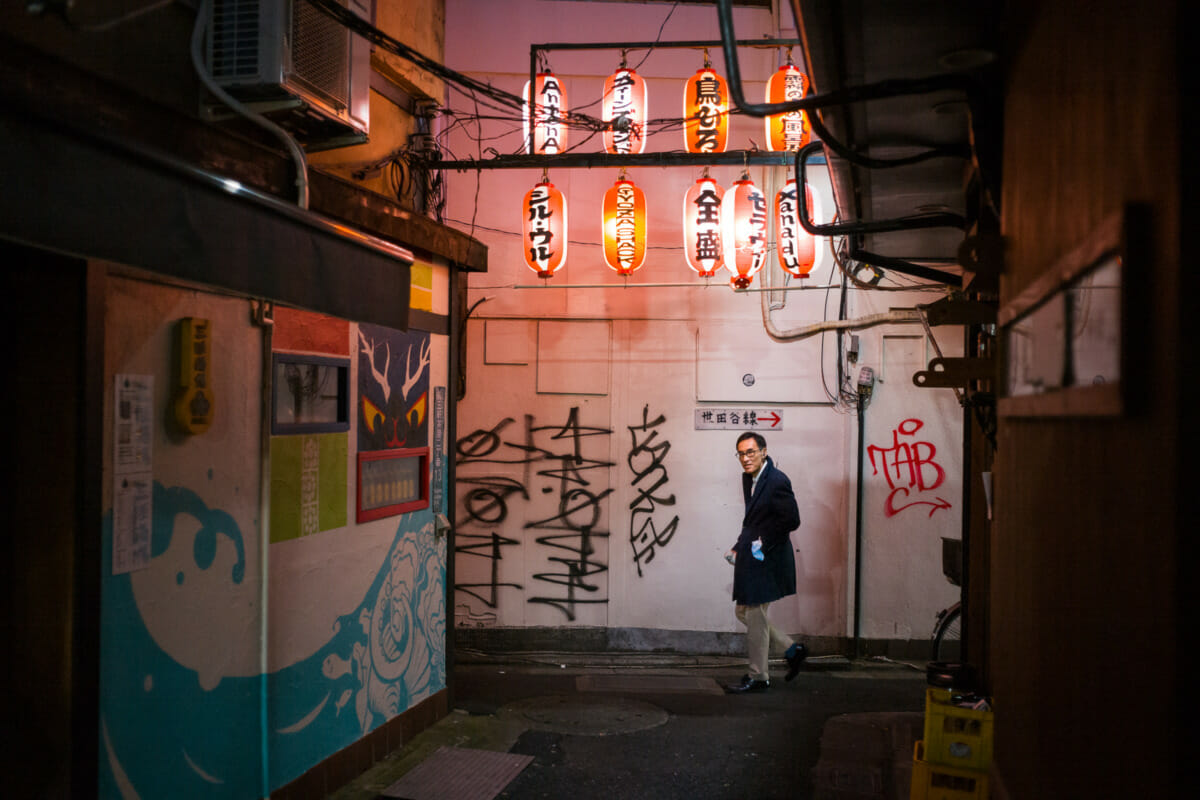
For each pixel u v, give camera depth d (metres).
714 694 7.16
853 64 3.26
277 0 3.74
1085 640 1.75
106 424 3.33
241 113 3.81
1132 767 1.46
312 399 4.80
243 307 4.15
